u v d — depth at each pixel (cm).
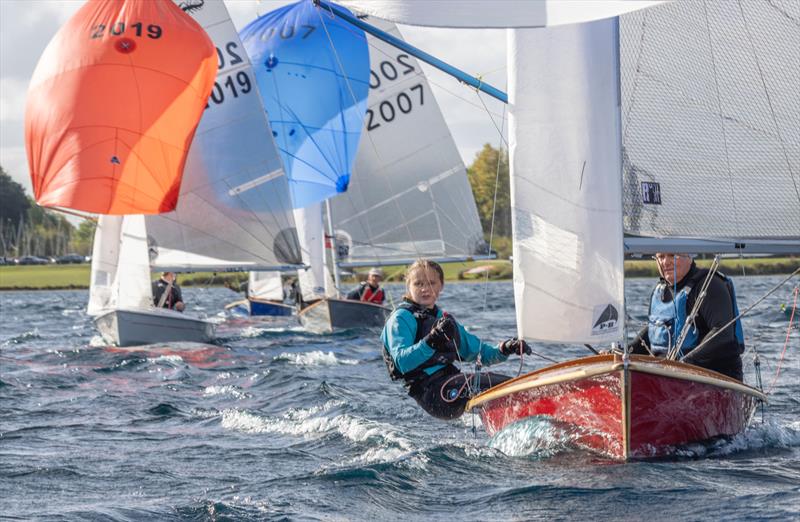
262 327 7869
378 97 8669
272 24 8119
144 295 6125
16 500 2073
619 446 2216
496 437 2467
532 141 2225
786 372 3894
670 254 2547
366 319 7294
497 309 10381
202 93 6406
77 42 6219
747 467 2167
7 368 4703
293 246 7262
